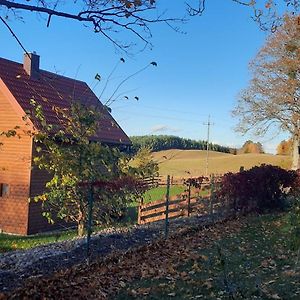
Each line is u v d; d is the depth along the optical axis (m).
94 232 10.95
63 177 10.38
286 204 16.27
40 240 14.42
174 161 64.75
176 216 15.31
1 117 18.09
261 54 40.09
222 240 10.15
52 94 20.59
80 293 6.07
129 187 10.83
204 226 12.55
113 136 22.27
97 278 6.84
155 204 14.56
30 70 20.33
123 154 11.11
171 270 7.21
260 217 14.40
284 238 9.97
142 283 6.52
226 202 14.99
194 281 6.47
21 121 17.55
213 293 5.83
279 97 40.84
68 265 7.73
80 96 23.08
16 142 17.73
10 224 17.92
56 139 11.35
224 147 93.25
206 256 8.14
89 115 11.31
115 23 4.70
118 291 6.14
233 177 14.91
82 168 10.48
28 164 17.42
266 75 41.78
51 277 6.89
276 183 16.34
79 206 10.55
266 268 7.23
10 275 7.04
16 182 17.89
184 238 10.55
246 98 43.72
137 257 8.38
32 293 6.02
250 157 64.94
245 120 43.78
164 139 69.56
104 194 10.14
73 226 18.56
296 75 39.56
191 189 15.67
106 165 10.84
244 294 5.69
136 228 11.66
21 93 18.50
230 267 7.29
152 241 10.05
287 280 6.42
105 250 8.94
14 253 9.03
